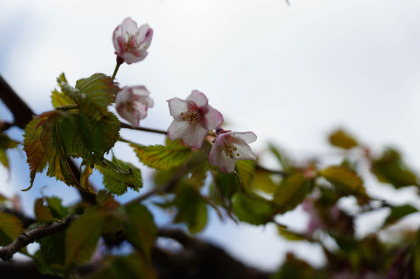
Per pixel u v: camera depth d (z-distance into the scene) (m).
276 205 0.61
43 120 0.49
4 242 0.53
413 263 0.66
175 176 0.66
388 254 0.74
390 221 0.68
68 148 0.49
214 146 0.50
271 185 0.70
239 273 0.81
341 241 0.70
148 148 0.55
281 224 0.62
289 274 0.74
